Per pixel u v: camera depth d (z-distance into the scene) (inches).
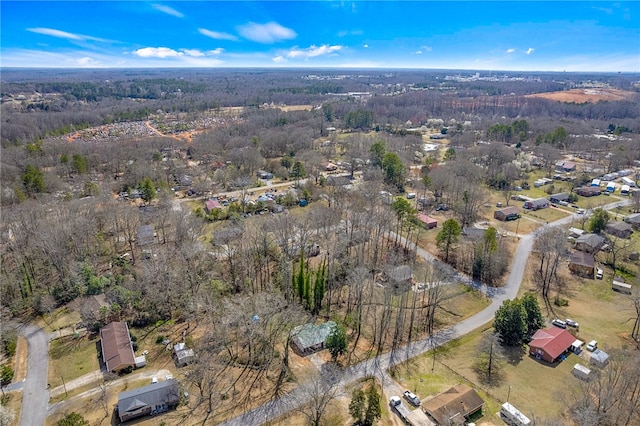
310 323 2815.0
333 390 2255.2
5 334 2662.4
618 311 3127.5
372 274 3558.1
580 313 3110.2
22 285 3181.6
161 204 4677.7
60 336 2751.0
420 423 2053.4
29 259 3479.3
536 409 2197.3
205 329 2800.2
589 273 3649.1
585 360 2593.5
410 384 2378.2
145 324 2881.4
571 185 6122.1
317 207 4665.4
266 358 2522.1
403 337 2822.3
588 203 5383.9
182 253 3388.3
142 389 2153.1
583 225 4584.2
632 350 2600.9
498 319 2780.5
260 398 2225.6
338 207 4763.8
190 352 2524.6
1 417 1964.8
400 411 2142.0
